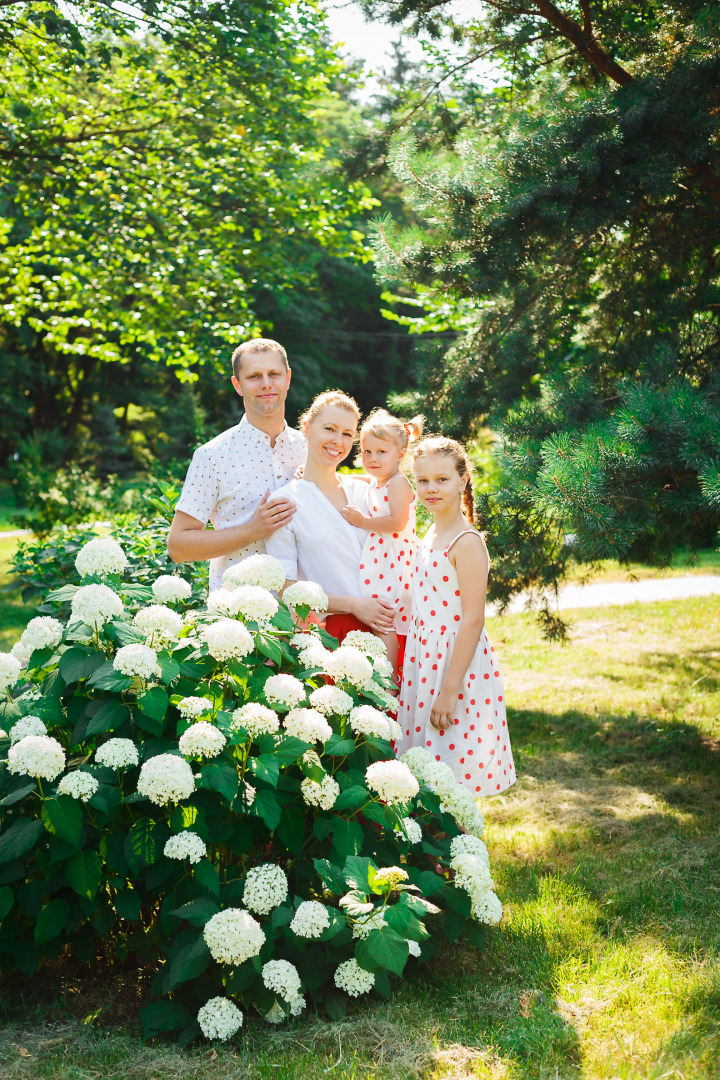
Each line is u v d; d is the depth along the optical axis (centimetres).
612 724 589
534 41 602
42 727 269
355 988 254
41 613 566
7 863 256
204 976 258
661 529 455
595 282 612
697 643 806
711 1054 238
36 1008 270
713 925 316
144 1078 234
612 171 497
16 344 3506
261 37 987
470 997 273
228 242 1153
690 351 528
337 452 341
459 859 283
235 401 3591
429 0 607
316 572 344
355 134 743
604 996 271
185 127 1112
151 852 256
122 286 1108
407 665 349
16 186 1125
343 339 3791
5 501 2638
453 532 338
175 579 307
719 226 567
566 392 490
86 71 933
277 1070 235
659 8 559
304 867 278
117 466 3425
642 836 409
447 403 612
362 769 291
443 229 542
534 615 938
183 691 278
